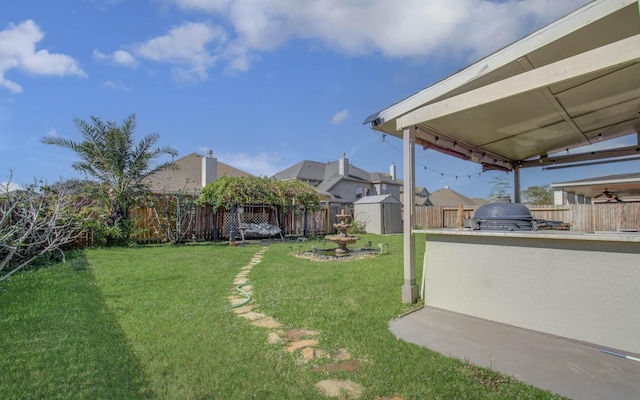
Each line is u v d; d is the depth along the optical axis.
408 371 2.76
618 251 3.14
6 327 3.60
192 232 14.45
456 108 4.08
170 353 3.04
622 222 9.91
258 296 5.04
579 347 3.21
